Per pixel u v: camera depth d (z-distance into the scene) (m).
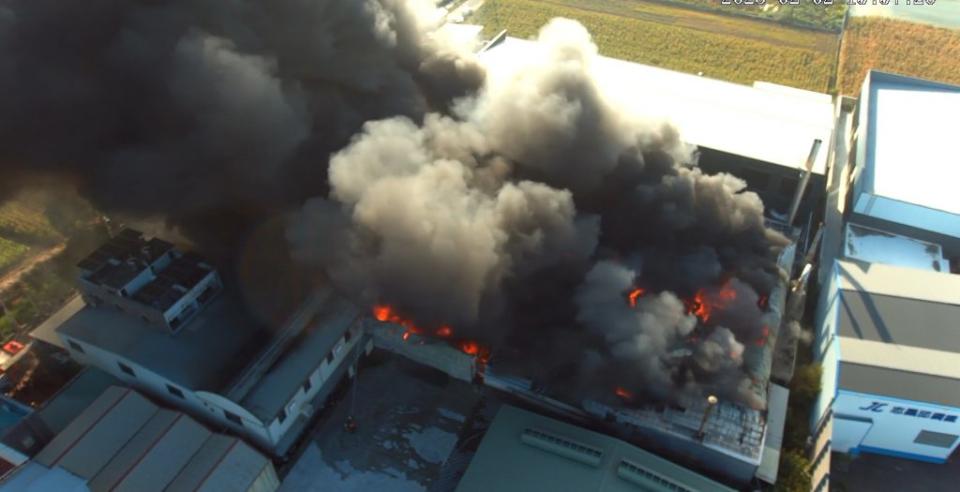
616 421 24.59
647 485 21.91
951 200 33.28
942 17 60.28
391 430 25.95
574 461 22.75
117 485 21.53
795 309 29.92
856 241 33.62
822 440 24.55
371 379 27.78
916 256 32.72
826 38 56.12
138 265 27.17
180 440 23.05
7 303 31.16
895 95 41.69
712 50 53.91
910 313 27.33
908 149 37.06
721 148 35.44
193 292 27.02
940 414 24.02
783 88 43.28
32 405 26.72
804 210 35.28
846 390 24.30
